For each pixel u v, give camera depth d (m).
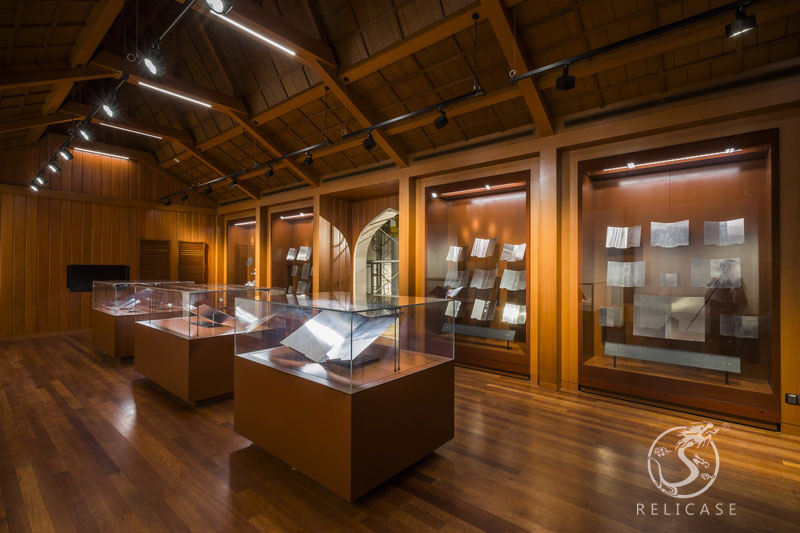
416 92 5.72
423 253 6.80
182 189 11.12
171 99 8.15
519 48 4.41
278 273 10.53
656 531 2.34
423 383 3.01
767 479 2.94
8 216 8.37
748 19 3.04
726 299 4.41
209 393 4.39
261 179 9.87
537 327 5.42
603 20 4.06
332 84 5.62
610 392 4.79
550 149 5.14
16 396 4.69
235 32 6.30
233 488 2.77
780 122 3.84
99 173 9.75
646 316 4.93
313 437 2.69
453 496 2.69
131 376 5.56
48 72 5.12
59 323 8.98
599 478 2.93
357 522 2.41
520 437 3.64
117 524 2.37
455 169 6.29
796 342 3.72
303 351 2.77
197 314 4.36
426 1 4.55
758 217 4.23
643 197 5.02
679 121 4.21
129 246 10.27
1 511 2.49
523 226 6.18
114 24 6.44
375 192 8.43
